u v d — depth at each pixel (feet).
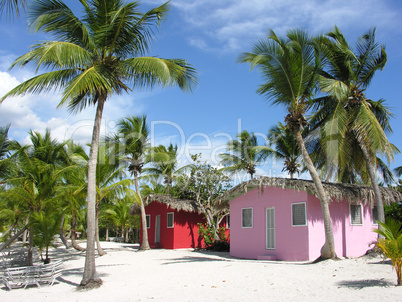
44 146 60.18
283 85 43.47
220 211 78.07
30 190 52.65
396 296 22.79
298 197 50.65
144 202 83.61
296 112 43.86
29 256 55.11
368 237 55.47
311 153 59.00
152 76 36.27
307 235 48.52
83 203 65.46
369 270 33.53
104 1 34.37
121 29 34.24
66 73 34.04
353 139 52.42
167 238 82.12
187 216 82.99
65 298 29.63
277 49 42.27
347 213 53.72
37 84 31.63
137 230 123.24
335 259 41.68
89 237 33.91
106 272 43.78
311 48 42.75
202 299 26.96
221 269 40.19
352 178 70.69
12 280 34.88
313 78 44.80
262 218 55.83
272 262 47.19
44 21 31.42
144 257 63.05
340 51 48.93
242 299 26.32
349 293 25.17
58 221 58.29
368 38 50.60
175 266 45.75
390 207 66.39
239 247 59.36
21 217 60.23
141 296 28.99
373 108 52.80
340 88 44.32
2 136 51.75
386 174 65.05
